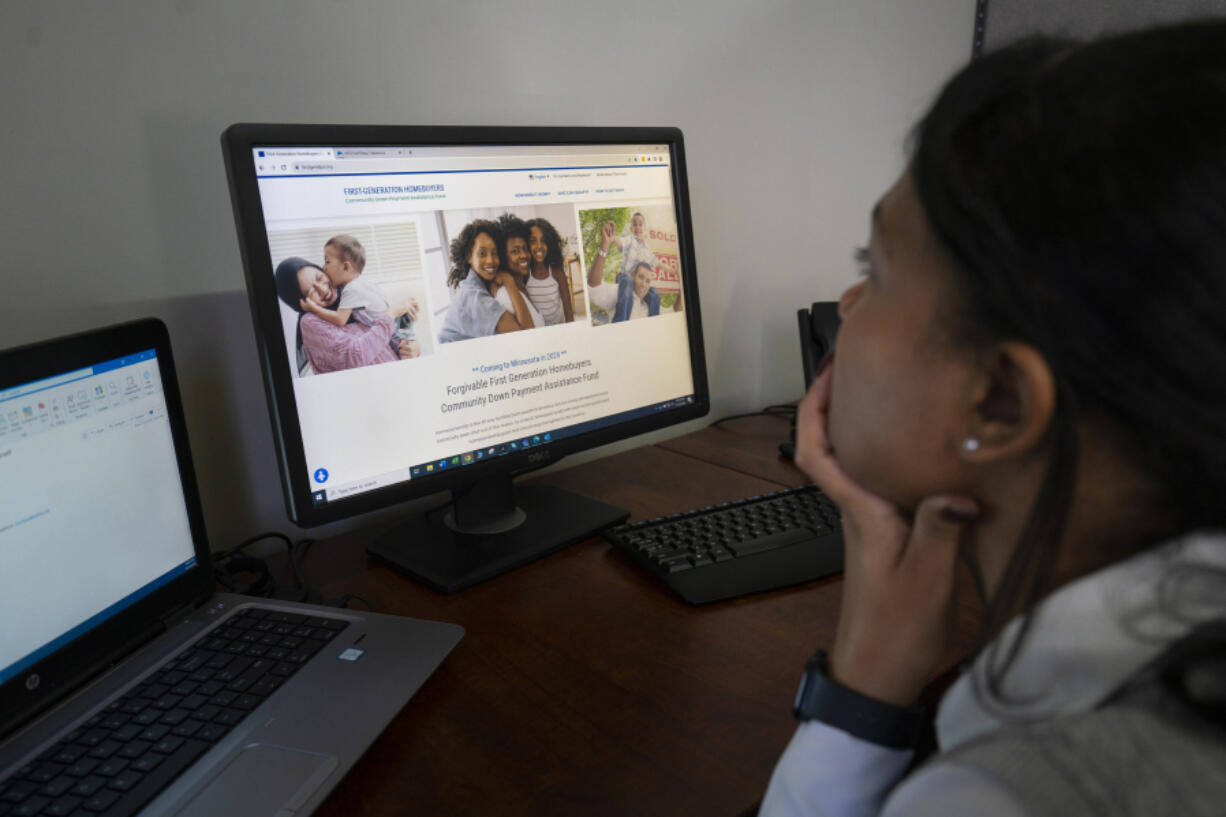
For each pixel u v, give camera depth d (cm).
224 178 84
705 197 127
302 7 85
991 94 31
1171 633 29
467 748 58
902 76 153
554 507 99
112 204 78
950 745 36
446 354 83
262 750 55
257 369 90
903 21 150
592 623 75
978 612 72
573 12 106
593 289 94
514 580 84
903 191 34
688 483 110
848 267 153
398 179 79
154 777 53
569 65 107
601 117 112
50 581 60
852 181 149
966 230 30
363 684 63
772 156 134
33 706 58
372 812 52
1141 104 26
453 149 82
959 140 31
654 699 63
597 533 93
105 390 64
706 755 57
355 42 90
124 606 66
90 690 62
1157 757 26
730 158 129
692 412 105
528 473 113
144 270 81
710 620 75
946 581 44
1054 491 31
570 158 91
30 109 73
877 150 152
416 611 78
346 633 70
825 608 76
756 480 110
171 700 61
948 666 63
